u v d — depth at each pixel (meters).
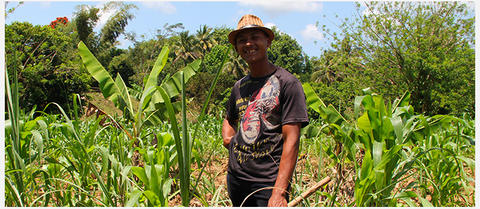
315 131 3.16
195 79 27.47
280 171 1.95
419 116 2.49
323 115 2.90
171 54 42.25
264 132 2.09
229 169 2.29
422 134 2.58
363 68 14.32
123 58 40.81
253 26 2.11
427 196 3.08
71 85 19.64
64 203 2.39
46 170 2.54
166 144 2.86
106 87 4.45
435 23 13.15
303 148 4.59
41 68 18.70
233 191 2.24
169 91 4.57
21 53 19.09
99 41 38.47
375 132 2.48
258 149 2.09
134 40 41.00
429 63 11.92
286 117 2.00
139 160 3.29
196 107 26.08
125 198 2.23
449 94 12.09
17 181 2.15
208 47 48.16
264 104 2.10
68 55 23.12
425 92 12.45
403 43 13.05
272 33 2.18
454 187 2.81
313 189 2.16
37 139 2.28
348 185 2.70
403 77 12.79
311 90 3.00
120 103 4.47
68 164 2.58
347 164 3.39
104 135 4.53
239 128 2.25
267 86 2.13
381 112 2.45
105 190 2.11
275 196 1.91
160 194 2.00
